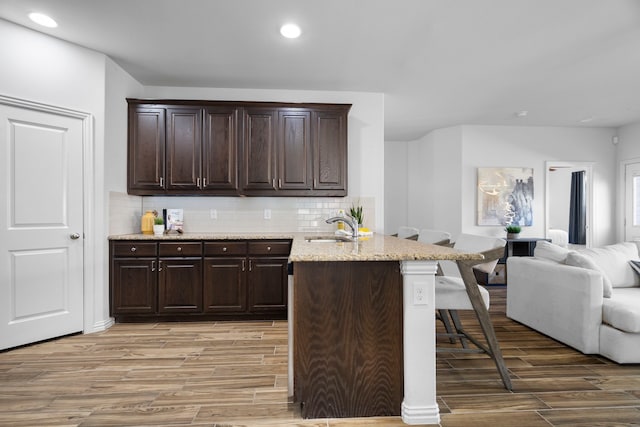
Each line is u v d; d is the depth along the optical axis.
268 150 3.66
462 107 4.76
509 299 3.50
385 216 6.86
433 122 5.56
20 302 2.73
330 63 3.35
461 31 2.79
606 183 5.86
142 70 3.50
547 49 3.10
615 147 5.88
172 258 3.36
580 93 4.23
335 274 1.75
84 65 3.04
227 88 3.97
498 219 5.68
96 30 2.76
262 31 2.78
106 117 3.21
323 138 3.72
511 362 2.46
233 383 2.14
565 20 2.63
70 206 3.00
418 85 3.94
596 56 3.23
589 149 5.84
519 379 2.20
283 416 1.79
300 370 1.73
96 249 3.14
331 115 3.73
